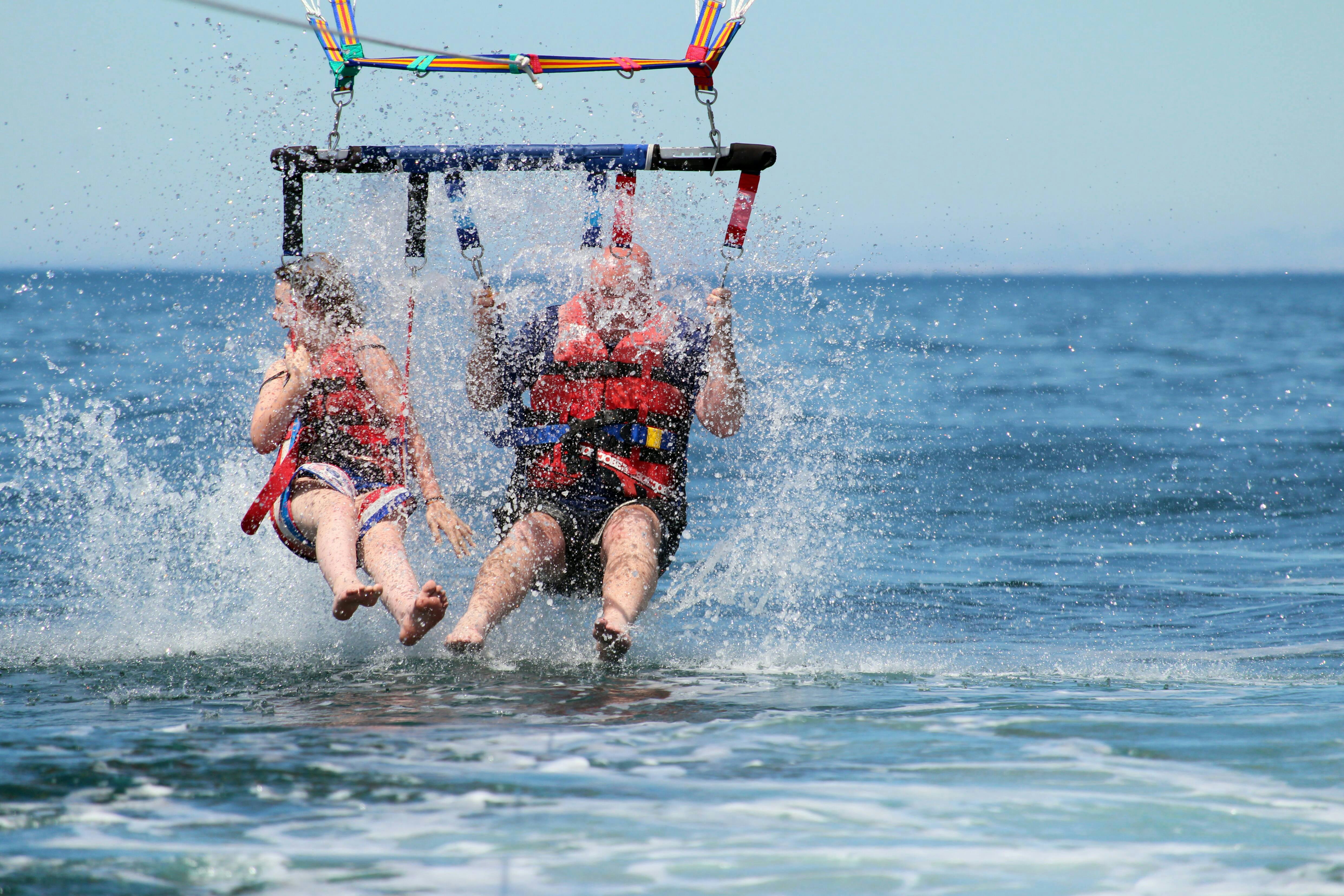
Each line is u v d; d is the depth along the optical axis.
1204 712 12.22
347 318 15.85
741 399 16.39
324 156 15.95
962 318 170.25
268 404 15.52
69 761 9.93
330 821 8.48
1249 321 171.88
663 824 8.51
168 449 34.69
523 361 16.25
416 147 16.05
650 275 16.20
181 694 12.94
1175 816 8.79
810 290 17.45
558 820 8.58
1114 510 31.20
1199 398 60.66
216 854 7.81
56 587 19.48
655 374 16.05
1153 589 22.23
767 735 11.14
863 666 15.35
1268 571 24.03
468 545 15.23
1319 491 33.94
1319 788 9.50
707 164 16.17
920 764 10.12
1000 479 35.88
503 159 16.14
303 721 11.56
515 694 13.08
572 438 15.75
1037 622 19.39
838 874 7.59
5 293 169.00
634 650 16.12
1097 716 12.02
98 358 63.94
